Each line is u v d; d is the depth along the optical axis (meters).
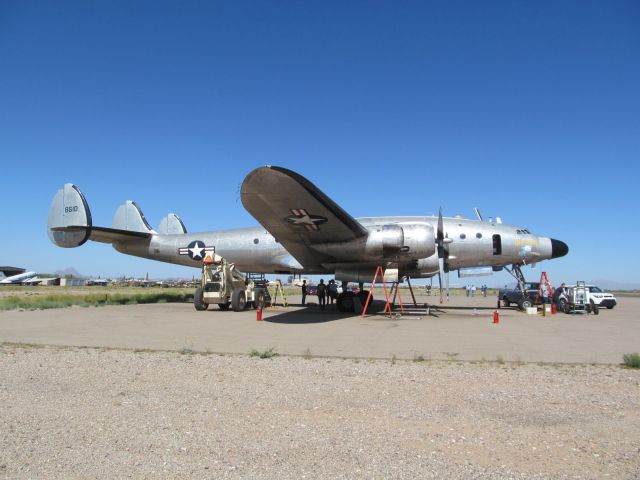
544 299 17.11
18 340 9.34
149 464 3.34
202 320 13.60
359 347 8.56
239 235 20.06
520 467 3.26
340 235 15.28
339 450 3.60
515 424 4.19
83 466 3.30
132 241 21.86
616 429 4.04
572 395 5.16
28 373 6.35
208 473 3.19
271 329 11.37
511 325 12.48
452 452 3.55
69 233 19.98
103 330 11.06
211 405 4.85
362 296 17.58
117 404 4.86
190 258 20.69
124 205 22.78
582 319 14.63
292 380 5.98
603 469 3.22
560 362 7.08
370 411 4.63
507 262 18.09
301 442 3.78
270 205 13.26
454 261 17.86
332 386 5.66
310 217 13.99
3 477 3.11
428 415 4.48
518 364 6.95
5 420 4.33
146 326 11.95
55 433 3.98
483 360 7.25
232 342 9.20
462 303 26.28
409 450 3.60
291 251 16.73
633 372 6.37
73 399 5.05
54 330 11.02
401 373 6.38
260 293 18.05
